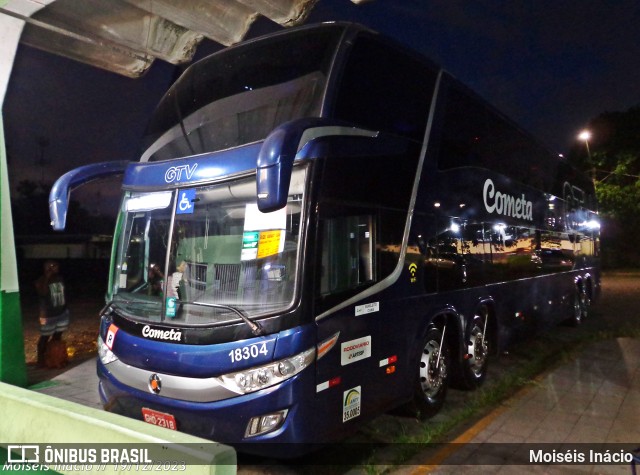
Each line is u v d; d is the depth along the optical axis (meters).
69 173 5.43
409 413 6.04
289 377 4.02
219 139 4.92
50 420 3.71
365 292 4.81
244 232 4.45
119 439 3.30
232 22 6.12
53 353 8.20
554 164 11.03
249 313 4.18
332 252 4.45
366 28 5.24
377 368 4.96
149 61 6.89
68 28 6.28
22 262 29.33
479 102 7.52
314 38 5.08
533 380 7.58
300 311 4.10
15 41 6.25
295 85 4.82
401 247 5.44
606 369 8.12
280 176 3.67
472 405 6.43
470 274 6.94
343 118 4.70
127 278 5.23
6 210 6.98
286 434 4.01
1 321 6.84
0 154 6.80
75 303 20.08
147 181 5.18
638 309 16.03
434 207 6.09
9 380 6.87
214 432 4.18
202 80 5.53
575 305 12.37
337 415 4.42
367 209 4.93
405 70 5.80
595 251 15.04
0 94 6.55
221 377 4.14
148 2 5.50
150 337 4.57
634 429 5.59
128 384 4.69
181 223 4.78
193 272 4.60
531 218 9.46
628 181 35.16
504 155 8.34
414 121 5.85
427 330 5.96
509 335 8.27
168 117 5.54
